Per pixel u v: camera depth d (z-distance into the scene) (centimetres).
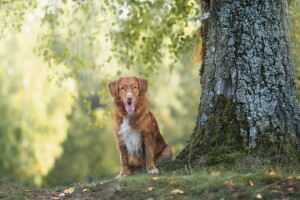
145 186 837
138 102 1012
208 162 909
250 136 913
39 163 2639
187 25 1405
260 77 925
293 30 1357
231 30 941
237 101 929
